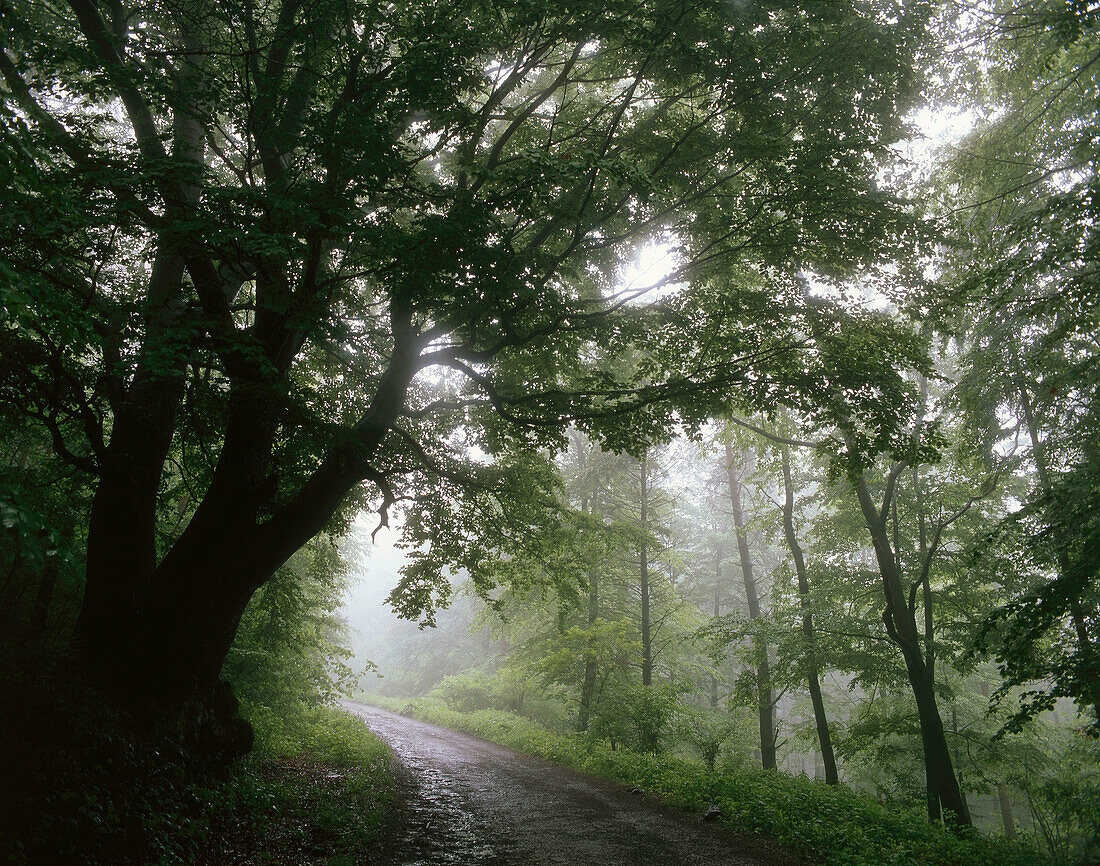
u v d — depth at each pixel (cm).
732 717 2452
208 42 884
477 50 797
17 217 505
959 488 1641
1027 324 1275
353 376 1319
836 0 796
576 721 2356
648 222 959
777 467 1873
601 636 1952
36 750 549
